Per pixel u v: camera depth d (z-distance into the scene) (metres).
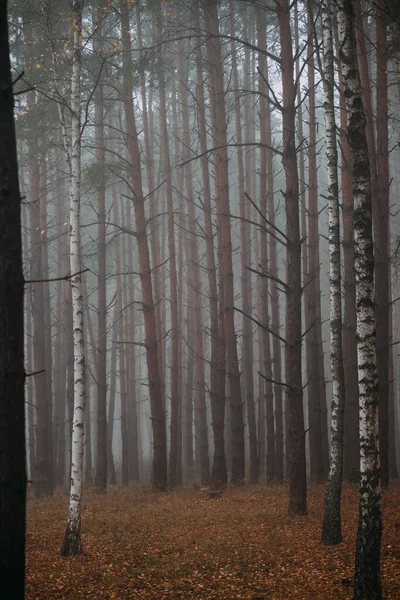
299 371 13.68
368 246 8.36
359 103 8.69
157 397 19.64
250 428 23.02
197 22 21.00
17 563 5.69
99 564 10.15
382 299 16.39
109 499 17.94
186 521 13.52
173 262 24.17
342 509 13.90
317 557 10.00
